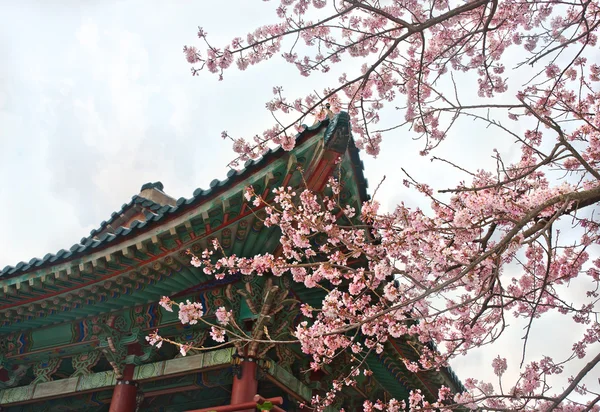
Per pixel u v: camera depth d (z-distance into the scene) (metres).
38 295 11.22
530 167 6.34
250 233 9.70
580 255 7.48
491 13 5.91
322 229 7.06
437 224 6.10
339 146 8.45
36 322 12.17
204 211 9.29
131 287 10.84
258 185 9.14
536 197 5.62
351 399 13.77
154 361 11.59
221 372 10.55
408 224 6.12
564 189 5.67
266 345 9.96
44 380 12.23
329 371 12.24
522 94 7.61
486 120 6.34
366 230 7.32
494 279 5.51
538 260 7.58
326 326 7.04
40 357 12.50
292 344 11.41
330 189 9.35
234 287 10.43
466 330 7.14
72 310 11.59
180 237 9.73
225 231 9.71
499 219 5.52
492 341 6.43
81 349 11.98
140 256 10.06
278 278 10.18
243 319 10.09
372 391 14.25
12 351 12.57
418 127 7.79
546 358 7.27
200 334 10.85
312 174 9.05
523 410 6.70
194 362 10.46
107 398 11.84
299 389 11.24
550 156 5.63
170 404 13.51
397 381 13.95
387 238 6.15
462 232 5.89
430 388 13.83
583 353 7.76
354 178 9.41
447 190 5.58
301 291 10.84
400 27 6.08
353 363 12.59
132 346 11.30
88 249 10.12
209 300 10.66
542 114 7.50
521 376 7.21
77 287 10.86
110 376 11.38
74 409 12.77
